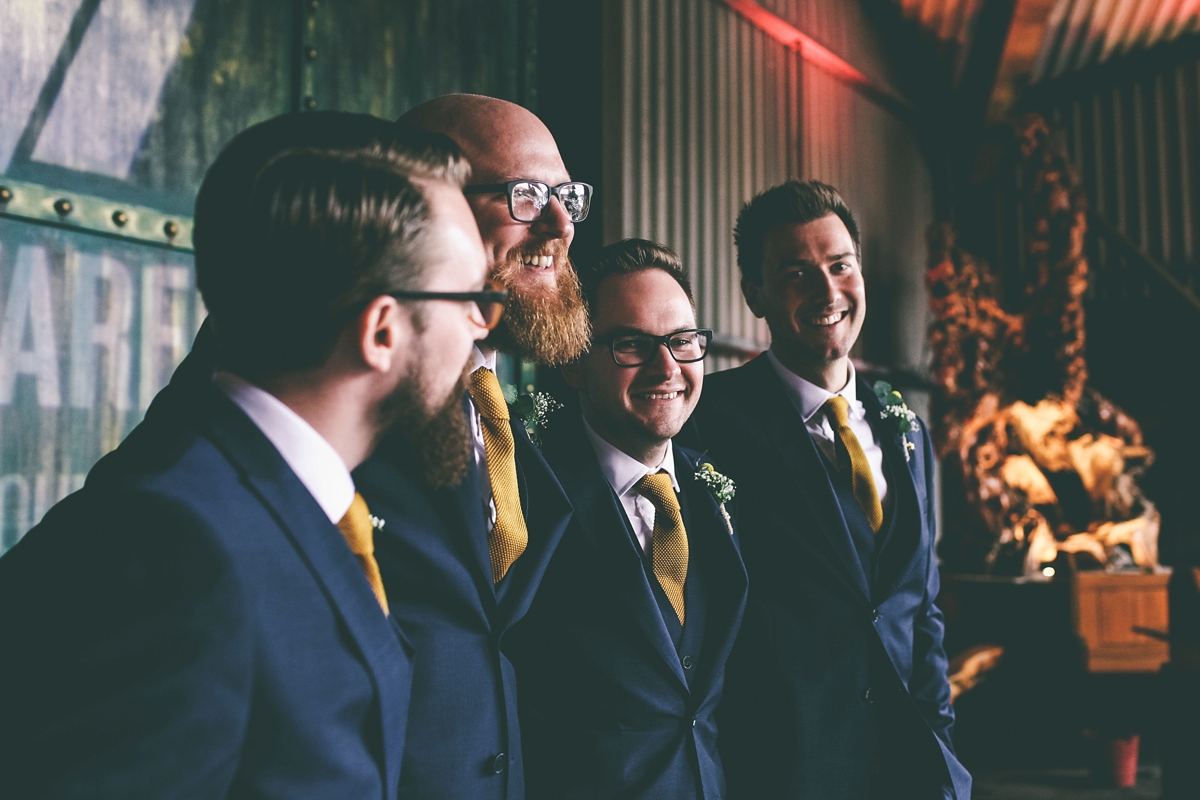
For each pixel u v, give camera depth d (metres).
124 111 2.39
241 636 0.60
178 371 0.96
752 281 1.89
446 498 1.04
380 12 3.12
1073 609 5.09
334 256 0.65
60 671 0.54
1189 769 3.69
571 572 1.31
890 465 1.79
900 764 1.60
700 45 4.57
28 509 2.17
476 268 0.74
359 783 0.69
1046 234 5.91
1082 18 6.46
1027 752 5.29
